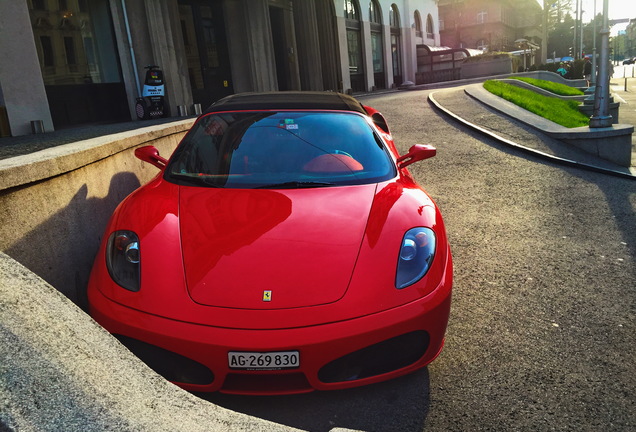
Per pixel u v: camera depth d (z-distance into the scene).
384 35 28.94
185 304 2.11
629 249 4.29
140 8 11.80
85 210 3.35
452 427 2.10
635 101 24.55
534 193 6.15
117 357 1.69
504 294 3.45
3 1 8.70
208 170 3.11
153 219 2.59
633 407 2.23
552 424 2.12
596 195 6.06
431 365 2.58
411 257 2.38
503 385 2.40
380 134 3.64
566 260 4.07
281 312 2.08
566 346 2.76
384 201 2.78
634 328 2.96
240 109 3.67
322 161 3.18
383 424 2.12
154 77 11.56
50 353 1.47
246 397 2.30
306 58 19.20
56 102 10.21
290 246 2.36
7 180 2.46
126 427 1.38
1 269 1.74
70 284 3.06
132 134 4.50
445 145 8.63
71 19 10.55
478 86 15.02
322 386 2.11
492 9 58.22
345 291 2.18
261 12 16.22
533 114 10.56
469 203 5.77
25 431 1.25
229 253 2.32
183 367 2.09
